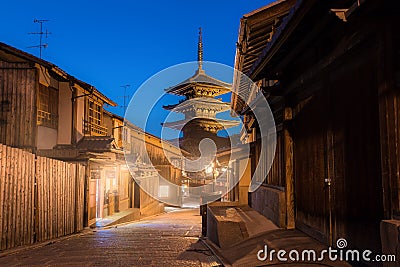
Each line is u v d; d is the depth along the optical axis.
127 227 18.38
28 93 18.61
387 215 4.25
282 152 9.61
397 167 4.16
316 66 6.92
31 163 12.26
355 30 5.21
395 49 4.29
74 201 15.99
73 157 18.12
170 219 24.12
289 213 8.73
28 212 11.95
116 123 28.48
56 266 8.26
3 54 18.50
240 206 14.00
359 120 5.32
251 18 9.91
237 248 8.34
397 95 4.24
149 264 8.12
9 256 9.84
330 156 6.42
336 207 6.17
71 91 20.72
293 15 5.30
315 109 7.32
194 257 8.80
